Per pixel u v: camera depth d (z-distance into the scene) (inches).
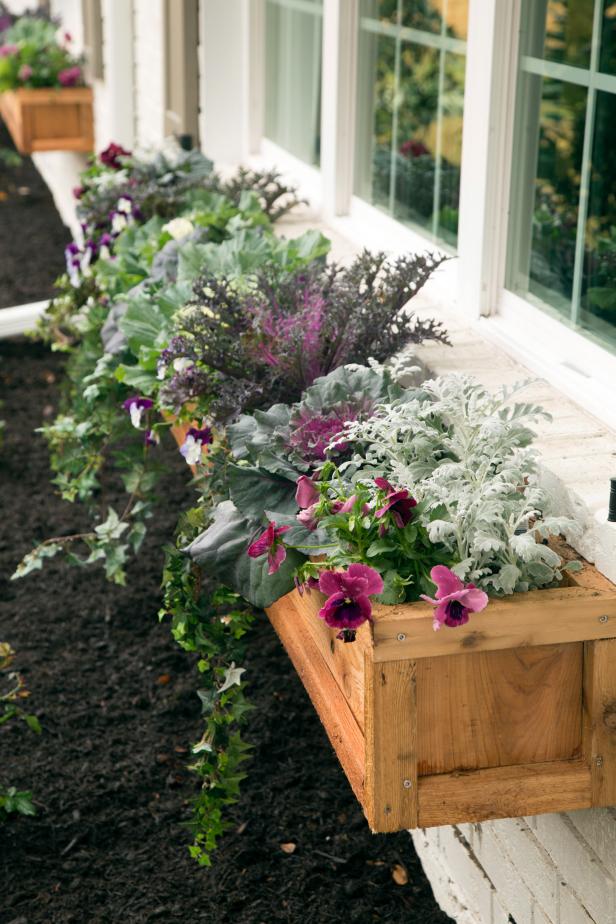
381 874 120.6
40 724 142.7
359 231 163.5
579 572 79.4
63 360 267.9
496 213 120.7
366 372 94.7
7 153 488.7
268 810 128.4
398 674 73.8
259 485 88.3
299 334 103.6
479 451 81.4
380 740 74.9
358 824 126.6
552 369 108.1
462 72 133.3
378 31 157.3
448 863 114.6
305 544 82.2
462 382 85.3
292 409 92.8
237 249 134.8
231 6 204.7
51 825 126.0
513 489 77.7
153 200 171.9
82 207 182.5
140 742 139.6
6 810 125.4
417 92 146.8
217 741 105.7
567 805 78.4
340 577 71.8
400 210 156.2
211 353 105.7
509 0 114.3
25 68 318.3
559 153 112.4
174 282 138.3
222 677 107.3
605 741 77.4
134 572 177.2
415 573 77.2
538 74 114.3
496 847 103.0
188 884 118.5
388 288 114.1
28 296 307.4
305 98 186.5
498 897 104.5
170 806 129.0
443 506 77.5
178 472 208.5
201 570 105.3
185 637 105.8
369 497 79.4
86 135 328.5
